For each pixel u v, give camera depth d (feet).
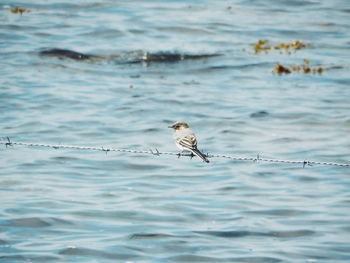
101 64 124.88
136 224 59.67
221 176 73.05
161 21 152.66
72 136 88.28
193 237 57.06
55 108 99.96
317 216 62.13
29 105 100.94
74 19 152.66
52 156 79.10
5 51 129.08
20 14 155.33
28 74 116.78
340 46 139.03
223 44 137.80
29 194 66.69
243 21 156.04
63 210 62.54
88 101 103.65
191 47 135.03
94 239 56.39
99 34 141.79
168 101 104.58
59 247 54.75
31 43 134.51
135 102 103.91
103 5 165.17
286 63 126.62
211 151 83.25
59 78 115.44
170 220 60.75
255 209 63.77
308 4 175.01
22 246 54.85
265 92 110.11
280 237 57.67
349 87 113.50
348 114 98.89
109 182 70.85
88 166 75.82
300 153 82.48
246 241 56.65
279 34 146.61
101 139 87.51
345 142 87.15
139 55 129.59
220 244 55.88
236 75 119.65
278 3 174.29
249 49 135.23
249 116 97.81
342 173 74.49
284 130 92.17
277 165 77.25
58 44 134.51
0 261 52.01
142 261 52.47
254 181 71.56
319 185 70.64
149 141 86.89
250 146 85.25
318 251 54.80
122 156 79.61
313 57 130.82
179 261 52.60
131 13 158.81
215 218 61.41
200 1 173.88
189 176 73.00
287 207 64.28
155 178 72.33
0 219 60.08
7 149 81.56
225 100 105.40
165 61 126.82
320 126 94.07
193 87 112.47
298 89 111.86
